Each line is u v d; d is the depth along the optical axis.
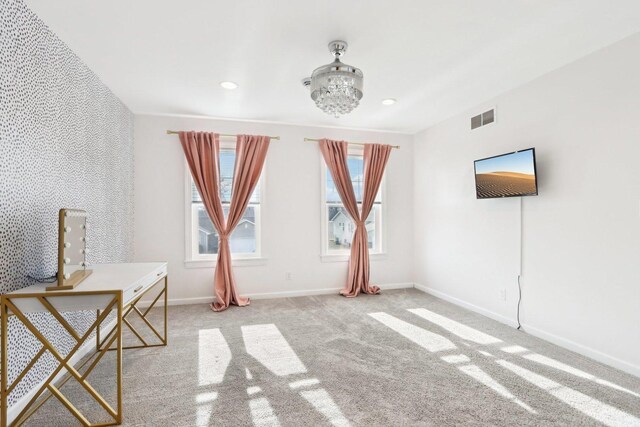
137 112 3.84
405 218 4.88
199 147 3.98
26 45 1.89
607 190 2.38
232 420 1.75
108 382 2.14
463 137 3.87
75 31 2.17
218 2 1.89
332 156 4.43
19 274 1.84
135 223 3.88
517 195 2.98
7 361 1.74
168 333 3.02
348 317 3.50
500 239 3.34
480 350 2.64
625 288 2.27
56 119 2.21
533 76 2.91
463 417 1.77
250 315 3.56
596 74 2.45
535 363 2.41
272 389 2.06
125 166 3.57
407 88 3.18
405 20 2.08
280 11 1.98
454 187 4.03
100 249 2.92
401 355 2.55
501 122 3.32
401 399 1.95
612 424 1.71
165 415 1.79
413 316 3.53
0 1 1.69
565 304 2.69
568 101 2.65
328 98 2.32
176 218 3.99
